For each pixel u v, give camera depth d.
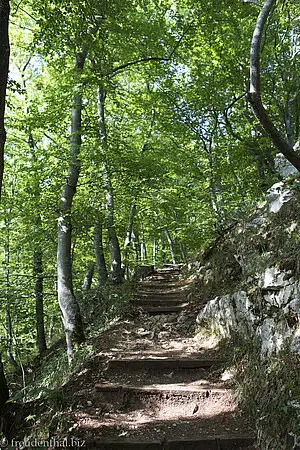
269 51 8.87
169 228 13.73
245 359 4.68
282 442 3.21
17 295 10.38
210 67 9.18
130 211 12.50
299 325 3.76
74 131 7.80
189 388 4.56
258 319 4.66
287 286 4.09
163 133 11.48
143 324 7.34
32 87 12.30
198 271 9.71
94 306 8.91
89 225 9.14
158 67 9.69
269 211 5.90
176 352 5.73
